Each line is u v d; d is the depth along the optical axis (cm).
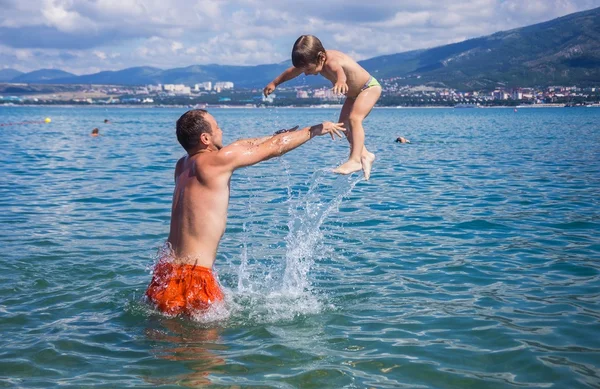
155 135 4238
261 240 987
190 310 641
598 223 1088
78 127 5478
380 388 473
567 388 471
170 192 1495
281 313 653
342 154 2553
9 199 1385
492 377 492
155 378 491
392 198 1395
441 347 553
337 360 527
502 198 1389
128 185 1625
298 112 14312
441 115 10794
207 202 650
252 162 654
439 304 674
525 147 2992
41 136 3950
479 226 1078
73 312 653
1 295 702
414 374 498
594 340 564
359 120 709
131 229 1060
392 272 803
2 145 3088
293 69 706
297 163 2175
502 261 846
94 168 2055
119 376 495
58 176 1827
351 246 940
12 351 545
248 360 528
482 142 3375
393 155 2548
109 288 734
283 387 474
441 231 1041
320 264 842
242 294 715
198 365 517
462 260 854
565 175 1823
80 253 890
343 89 660
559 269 802
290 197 1384
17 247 920
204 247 654
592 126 5400
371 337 580
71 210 1247
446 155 2552
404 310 657
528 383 480
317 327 611
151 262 846
